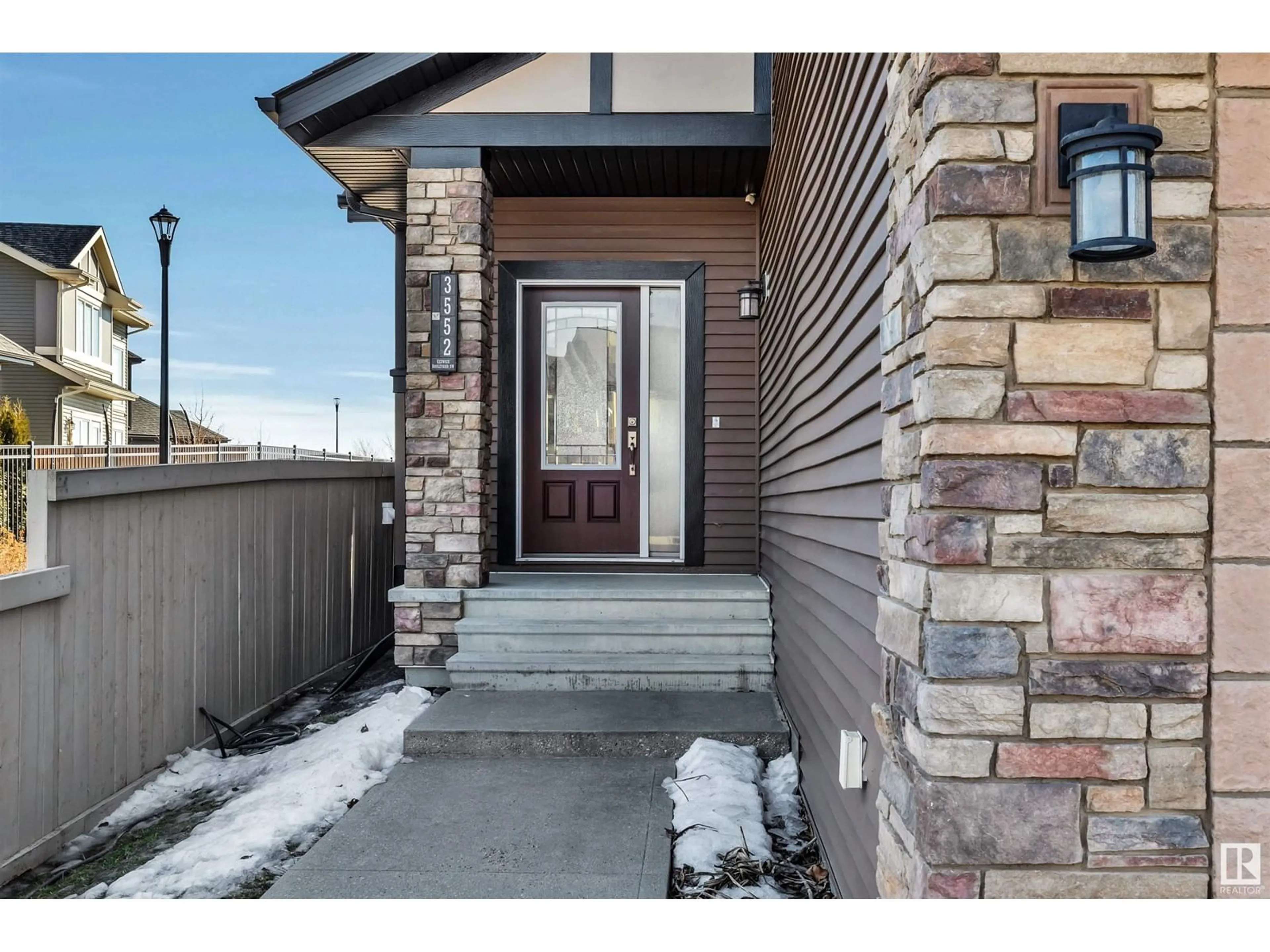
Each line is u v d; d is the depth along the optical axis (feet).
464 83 14.75
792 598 12.19
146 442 78.07
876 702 6.44
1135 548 4.80
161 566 12.10
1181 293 4.83
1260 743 4.71
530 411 18.11
